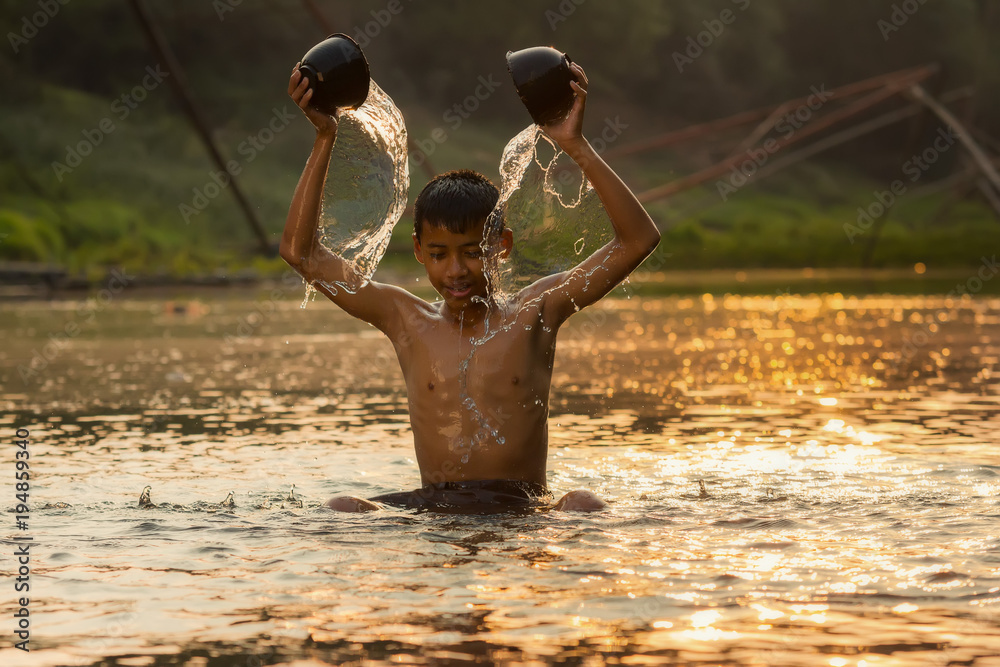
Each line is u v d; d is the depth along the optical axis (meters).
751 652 2.45
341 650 2.48
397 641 2.53
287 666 2.38
